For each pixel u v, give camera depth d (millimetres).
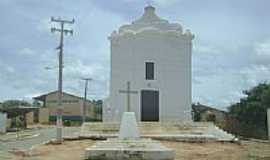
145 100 41188
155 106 41281
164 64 41719
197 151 25672
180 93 41750
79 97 92125
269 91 48969
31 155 23391
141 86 41219
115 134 33125
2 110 67750
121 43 41688
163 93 41469
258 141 36906
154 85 41375
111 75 41531
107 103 41562
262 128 46250
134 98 40969
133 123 26609
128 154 20375
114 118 41031
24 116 69312
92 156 20578
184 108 41656
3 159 21391
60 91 34062
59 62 34656
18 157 22484
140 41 41594
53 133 48031
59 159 21469
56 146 28469
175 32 41906
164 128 36219
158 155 20484
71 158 21812
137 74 41312
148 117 41031
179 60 41969
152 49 41625
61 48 34781
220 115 61312
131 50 41500
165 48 41812
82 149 26312
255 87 52438
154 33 41594
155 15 42719
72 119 90562
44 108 86250
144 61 41469
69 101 92125
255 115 49250
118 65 41562
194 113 61406
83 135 33156
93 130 36125
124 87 41375
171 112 41438
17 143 33062
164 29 42281
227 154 24625
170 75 41719
